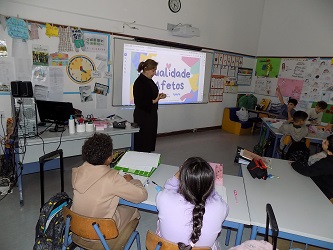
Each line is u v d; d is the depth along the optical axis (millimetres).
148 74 3164
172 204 1153
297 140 3418
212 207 1150
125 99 4352
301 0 5711
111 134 2736
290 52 6039
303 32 5773
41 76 3375
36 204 2459
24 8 3090
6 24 2994
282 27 6102
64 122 2617
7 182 2703
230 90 6312
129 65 4262
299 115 3348
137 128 2945
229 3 5582
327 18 5395
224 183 1815
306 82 5816
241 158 2225
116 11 3910
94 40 3752
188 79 5270
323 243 1302
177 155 4195
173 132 5406
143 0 4191
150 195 1558
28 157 2369
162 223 1198
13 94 2258
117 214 1550
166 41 4680
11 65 3125
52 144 2488
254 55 6617
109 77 4055
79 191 1359
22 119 2260
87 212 1365
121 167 1822
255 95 6816
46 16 3271
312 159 2332
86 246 1438
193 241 1115
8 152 2889
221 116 6363
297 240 1342
